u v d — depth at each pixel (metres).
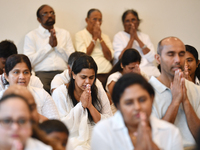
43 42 6.39
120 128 2.33
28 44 6.29
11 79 3.60
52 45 6.18
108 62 6.76
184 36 7.68
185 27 7.66
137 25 6.95
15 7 6.62
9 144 1.98
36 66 6.27
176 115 3.38
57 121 2.71
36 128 2.24
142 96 2.22
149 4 7.44
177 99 3.26
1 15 6.55
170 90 3.42
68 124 3.81
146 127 2.14
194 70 4.73
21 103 2.01
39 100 3.63
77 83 4.00
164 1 7.51
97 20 6.66
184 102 3.32
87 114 3.88
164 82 3.50
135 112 2.20
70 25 7.04
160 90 3.42
